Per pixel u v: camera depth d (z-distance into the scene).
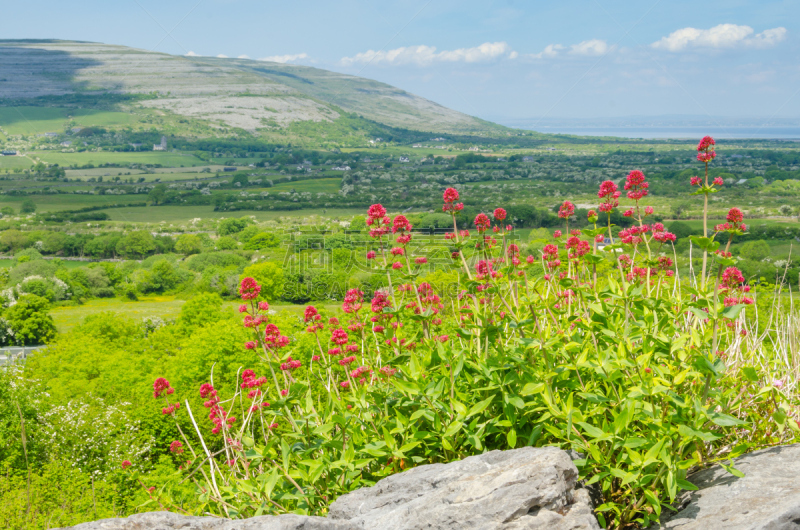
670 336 4.22
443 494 3.61
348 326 5.60
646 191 5.14
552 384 4.27
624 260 5.54
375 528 3.51
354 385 5.23
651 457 3.46
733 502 3.39
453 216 5.49
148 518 3.54
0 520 15.60
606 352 4.04
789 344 5.33
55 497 17.91
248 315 4.84
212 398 5.05
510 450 4.02
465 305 5.82
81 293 123.88
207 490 4.80
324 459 4.29
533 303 4.69
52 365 48.31
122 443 23.58
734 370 4.45
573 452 4.07
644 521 3.59
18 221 187.25
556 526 3.19
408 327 6.32
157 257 144.75
